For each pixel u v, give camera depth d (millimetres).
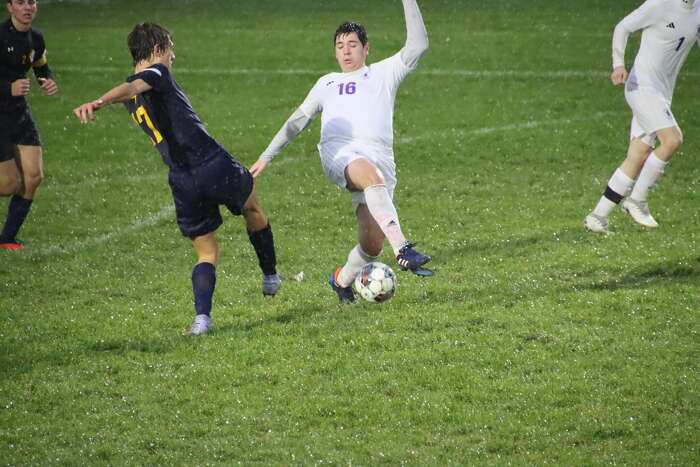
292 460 17516
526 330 23781
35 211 36812
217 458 17688
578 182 40281
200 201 23078
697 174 40781
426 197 38250
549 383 20594
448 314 25141
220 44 67625
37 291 27906
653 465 17016
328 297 27031
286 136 25078
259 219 24656
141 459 17672
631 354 22125
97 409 19875
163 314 25875
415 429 18797
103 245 32750
